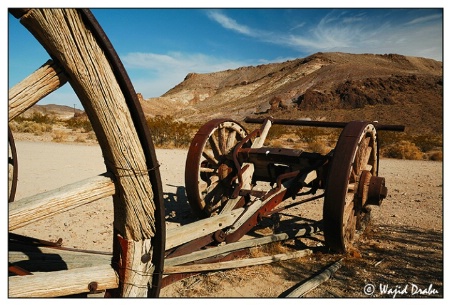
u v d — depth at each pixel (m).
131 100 2.46
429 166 14.89
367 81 100.50
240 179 5.37
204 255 3.98
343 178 4.29
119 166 2.55
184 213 6.84
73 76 2.33
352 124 4.77
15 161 3.81
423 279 4.07
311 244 5.23
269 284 3.99
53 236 5.42
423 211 7.09
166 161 14.06
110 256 3.50
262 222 6.25
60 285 2.53
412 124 67.38
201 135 5.64
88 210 6.82
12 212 2.36
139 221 2.67
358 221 5.57
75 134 25.33
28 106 2.37
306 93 105.19
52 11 2.15
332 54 196.50
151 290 2.80
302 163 5.47
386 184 10.14
